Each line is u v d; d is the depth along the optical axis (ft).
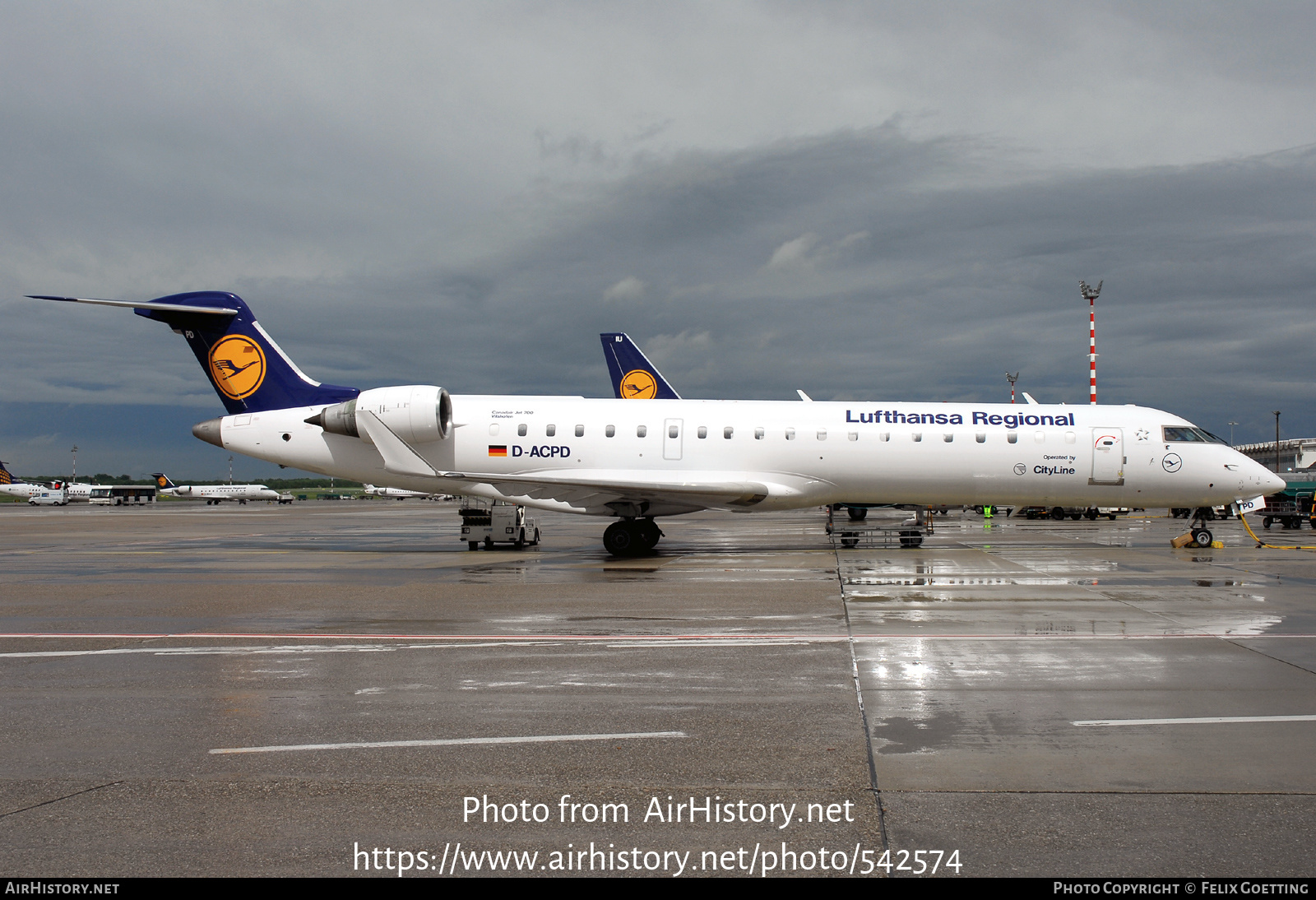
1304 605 41.70
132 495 364.99
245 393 80.43
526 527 80.43
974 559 66.23
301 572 59.00
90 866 14.55
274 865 14.67
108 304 77.25
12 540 97.55
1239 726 21.63
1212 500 74.08
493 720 22.79
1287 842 15.15
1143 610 40.09
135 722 22.63
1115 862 14.51
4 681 27.12
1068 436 72.84
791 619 37.93
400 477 76.74
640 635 34.40
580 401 77.25
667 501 71.05
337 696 25.22
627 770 18.97
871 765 19.07
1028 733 21.18
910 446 72.74
